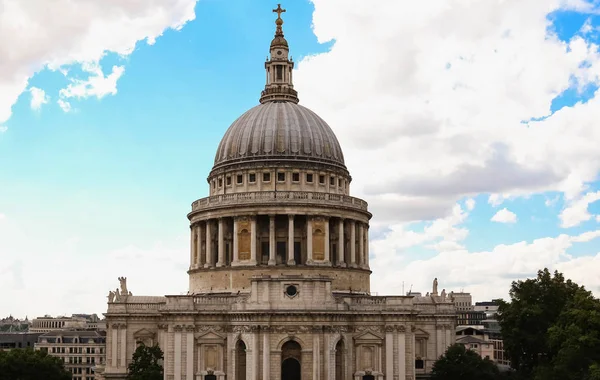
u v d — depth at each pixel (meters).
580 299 121.12
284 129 155.50
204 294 145.00
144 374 134.62
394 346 133.50
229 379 131.62
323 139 158.62
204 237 155.75
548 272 145.75
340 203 150.62
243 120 161.75
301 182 151.88
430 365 153.50
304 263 146.25
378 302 135.25
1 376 144.12
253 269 144.25
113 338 147.88
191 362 132.88
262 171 151.75
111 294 150.12
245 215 147.12
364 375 132.75
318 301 130.62
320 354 128.75
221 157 159.25
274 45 168.38
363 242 158.12
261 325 128.50
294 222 148.12
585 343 114.44
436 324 155.00
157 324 148.75
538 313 138.00
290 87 168.25
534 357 143.38
